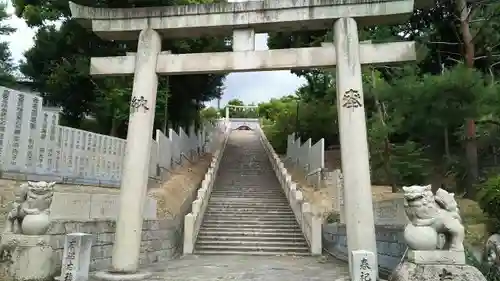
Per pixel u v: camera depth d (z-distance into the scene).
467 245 10.59
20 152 13.27
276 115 49.53
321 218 19.34
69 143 15.85
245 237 18.84
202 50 27.55
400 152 21.59
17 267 8.75
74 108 27.62
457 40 20.22
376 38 21.12
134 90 11.17
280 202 23.34
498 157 21.12
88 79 25.38
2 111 12.70
